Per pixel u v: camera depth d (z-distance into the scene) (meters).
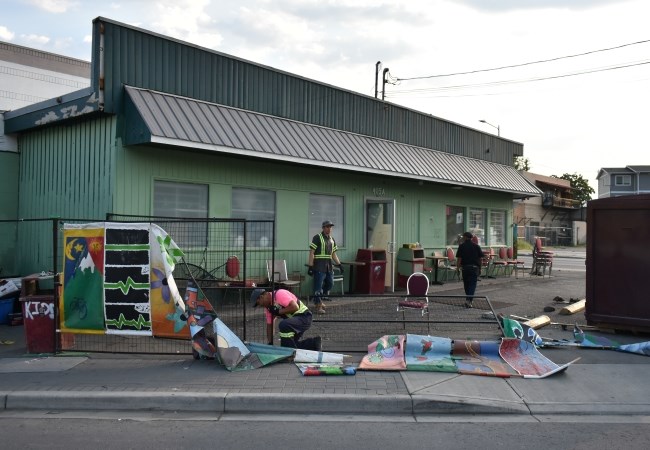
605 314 9.31
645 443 4.95
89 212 10.21
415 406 5.82
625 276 9.14
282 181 12.52
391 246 14.55
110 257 7.55
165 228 10.41
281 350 7.30
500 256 19.72
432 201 17.11
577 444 4.91
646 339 8.95
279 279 11.68
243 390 6.12
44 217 11.43
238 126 10.98
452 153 17.89
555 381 6.60
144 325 7.48
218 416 5.72
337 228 14.01
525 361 7.06
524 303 12.67
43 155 11.53
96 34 9.48
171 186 10.55
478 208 19.31
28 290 8.20
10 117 11.95
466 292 12.18
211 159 11.11
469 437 5.09
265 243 12.12
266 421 5.56
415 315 10.34
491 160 19.98
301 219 12.95
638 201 9.04
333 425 5.43
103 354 7.73
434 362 7.07
